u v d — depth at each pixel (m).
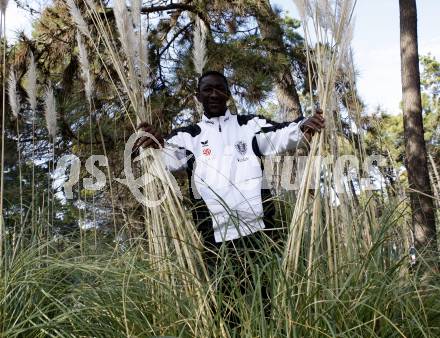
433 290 2.84
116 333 2.48
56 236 3.73
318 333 2.32
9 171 6.79
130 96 2.92
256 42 8.29
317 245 2.71
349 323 2.44
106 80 7.64
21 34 7.95
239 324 2.39
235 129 3.28
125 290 2.60
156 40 8.62
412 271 3.08
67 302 2.94
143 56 3.01
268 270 2.53
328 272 2.71
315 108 3.09
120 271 2.78
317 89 2.94
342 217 3.04
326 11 2.88
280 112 5.19
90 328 2.52
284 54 8.35
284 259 2.59
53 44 8.16
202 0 8.47
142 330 2.47
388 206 3.30
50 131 4.46
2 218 3.37
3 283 2.97
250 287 2.63
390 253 3.08
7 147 7.04
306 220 2.86
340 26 2.87
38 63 7.98
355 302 2.48
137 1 2.99
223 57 7.88
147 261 2.85
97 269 2.88
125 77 2.95
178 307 2.52
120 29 2.89
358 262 2.74
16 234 3.70
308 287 2.50
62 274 3.20
